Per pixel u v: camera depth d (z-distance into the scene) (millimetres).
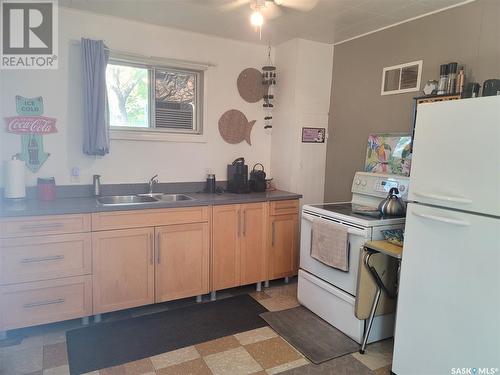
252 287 3312
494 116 1497
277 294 3150
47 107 2719
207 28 3119
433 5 2506
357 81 3299
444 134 1704
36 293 2281
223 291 3207
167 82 3230
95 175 2861
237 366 2086
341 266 2404
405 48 2836
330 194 3660
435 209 1753
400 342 1951
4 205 2393
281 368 2080
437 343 1750
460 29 2441
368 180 2992
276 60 3676
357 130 3316
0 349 2180
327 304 2594
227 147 3543
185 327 2529
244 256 3068
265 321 2637
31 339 2311
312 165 3625
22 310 2258
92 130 2736
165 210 2652
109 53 2840
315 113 3566
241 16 2820
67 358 2109
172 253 2717
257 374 2018
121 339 2342
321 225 2604
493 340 1516
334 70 3566
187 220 2752
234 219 2980
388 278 2352
